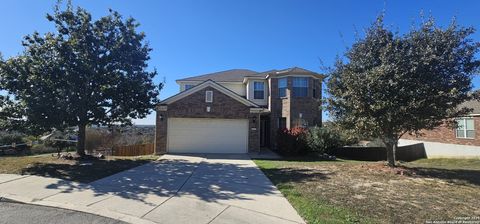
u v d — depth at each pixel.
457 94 10.02
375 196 7.76
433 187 8.80
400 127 11.04
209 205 7.02
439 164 18.56
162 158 15.62
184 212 6.52
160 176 10.46
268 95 24.59
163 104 18.45
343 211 6.52
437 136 23.95
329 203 7.12
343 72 11.48
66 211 6.61
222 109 18.83
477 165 17.45
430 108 10.05
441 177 10.27
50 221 5.96
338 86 11.77
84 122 14.23
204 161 14.63
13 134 19.95
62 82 13.03
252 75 25.64
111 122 14.95
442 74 10.34
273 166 13.07
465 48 10.28
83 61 13.29
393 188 8.65
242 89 26.62
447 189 8.56
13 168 11.38
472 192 8.23
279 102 23.52
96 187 8.66
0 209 6.74
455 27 10.34
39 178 9.75
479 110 20.48
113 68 14.05
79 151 14.59
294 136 18.23
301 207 6.82
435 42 10.33
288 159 16.59
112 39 14.16
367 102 10.52
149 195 7.86
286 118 22.86
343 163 14.51
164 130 18.39
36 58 12.84
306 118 22.55
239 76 27.50
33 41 12.98
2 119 12.98
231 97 18.95
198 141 18.64
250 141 18.92
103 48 14.04
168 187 8.80
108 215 6.32
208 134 18.73
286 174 10.96
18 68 12.41
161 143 18.31
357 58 11.43
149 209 6.70
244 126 19.00
